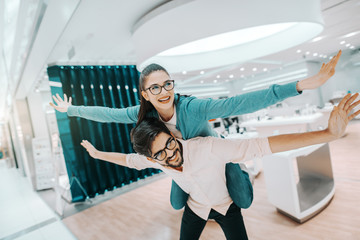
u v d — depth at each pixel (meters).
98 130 5.03
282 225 2.56
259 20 2.06
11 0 2.45
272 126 6.23
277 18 2.06
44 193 6.02
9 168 13.49
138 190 4.82
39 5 2.29
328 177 3.17
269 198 2.88
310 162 3.33
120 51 4.36
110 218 3.60
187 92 10.05
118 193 4.90
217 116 0.96
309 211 2.56
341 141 5.87
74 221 3.73
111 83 5.32
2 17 2.77
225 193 1.22
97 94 5.07
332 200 2.92
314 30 2.52
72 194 4.61
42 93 6.08
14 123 8.72
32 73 4.40
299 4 2.14
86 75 4.98
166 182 5.07
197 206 1.26
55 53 3.86
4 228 3.97
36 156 6.30
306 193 2.99
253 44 3.17
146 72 0.99
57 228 3.57
